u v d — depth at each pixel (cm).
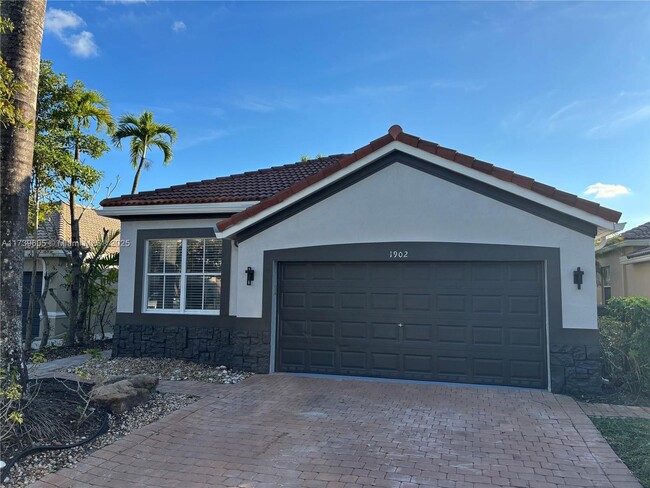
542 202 841
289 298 1024
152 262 1239
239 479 491
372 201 962
